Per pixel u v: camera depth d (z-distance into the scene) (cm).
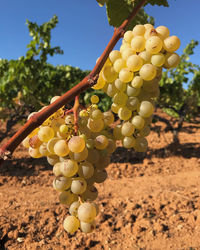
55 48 683
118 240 305
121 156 756
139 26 104
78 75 902
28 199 455
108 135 119
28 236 319
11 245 300
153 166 669
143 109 110
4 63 778
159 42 95
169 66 103
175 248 278
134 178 576
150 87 111
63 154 95
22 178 593
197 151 817
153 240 297
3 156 71
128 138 118
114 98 113
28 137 113
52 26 662
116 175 588
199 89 925
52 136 101
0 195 479
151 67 98
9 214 383
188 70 899
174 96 903
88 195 114
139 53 105
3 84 677
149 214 361
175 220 337
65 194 113
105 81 113
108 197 452
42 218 367
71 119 103
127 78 102
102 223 344
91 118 105
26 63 656
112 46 83
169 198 417
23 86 661
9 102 734
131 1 124
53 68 884
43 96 777
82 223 105
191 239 291
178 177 571
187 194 432
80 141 91
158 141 949
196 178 554
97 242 304
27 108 731
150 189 487
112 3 125
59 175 109
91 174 107
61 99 76
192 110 984
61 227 338
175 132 827
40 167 677
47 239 313
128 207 386
